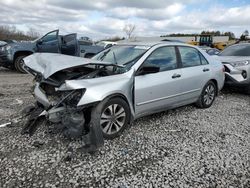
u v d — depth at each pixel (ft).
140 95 13.69
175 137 13.51
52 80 12.66
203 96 18.62
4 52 35.42
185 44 17.47
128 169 10.28
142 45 15.70
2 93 22.06
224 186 9.39
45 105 12.67
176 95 15.98
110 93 12.10
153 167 10.48
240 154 11.81
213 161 11.09
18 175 9.62
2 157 10.82
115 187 9.15
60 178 9.55
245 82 23.48
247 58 23.97
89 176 9.73
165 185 9.32
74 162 10.62
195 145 12.62
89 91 11.45
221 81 19.99
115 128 12.91
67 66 11.71
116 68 13.66
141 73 13.92
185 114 17.49
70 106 11.51
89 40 46.09
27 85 26.37
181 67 16.46
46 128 13.56
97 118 11.66
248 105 20.86
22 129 13.30
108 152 11.56
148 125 15.08
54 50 37.04
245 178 9.91
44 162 10.54
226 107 19.92
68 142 12.21
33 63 13.99
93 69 13.47
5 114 16.06
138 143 12.60
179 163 10.85
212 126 15.39
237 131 14.71
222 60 24.53
